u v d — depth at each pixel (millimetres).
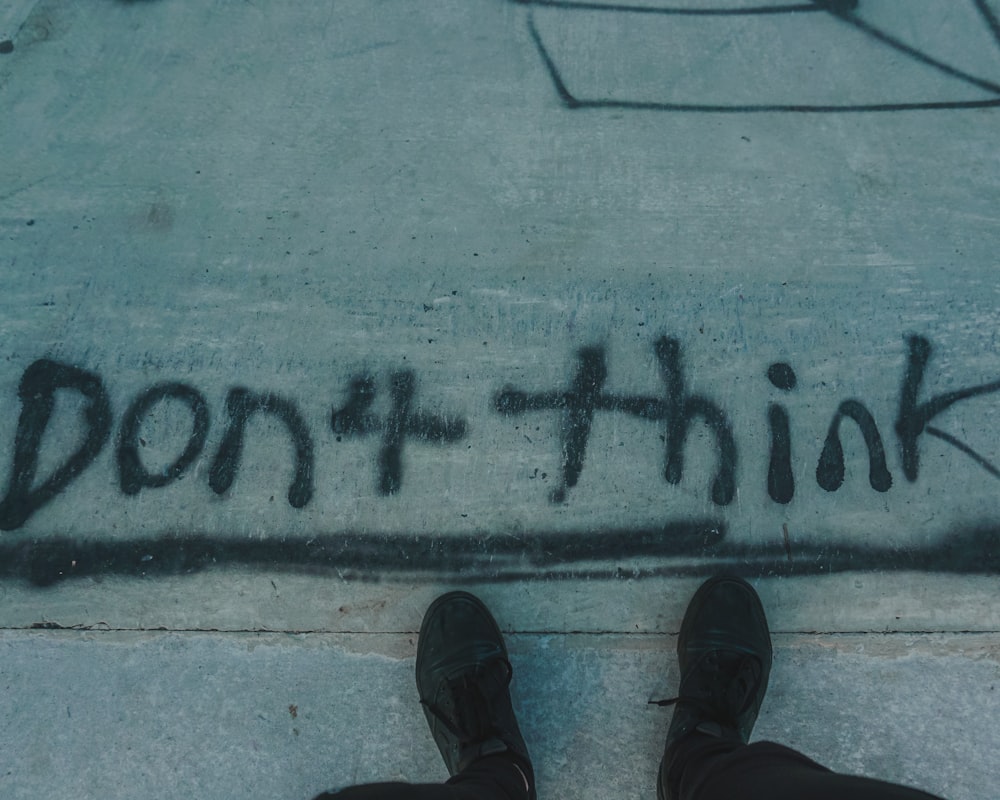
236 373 1967
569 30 2336
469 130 2213
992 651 1768
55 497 1876
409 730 1771
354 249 2076
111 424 1930
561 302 2014
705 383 1937
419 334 1994
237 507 1867
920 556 1813
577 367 1957
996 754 1718
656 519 1850
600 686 1794
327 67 2303
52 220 2115
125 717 1771
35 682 1787
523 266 2051
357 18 2363
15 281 2055
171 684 1790
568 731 1771
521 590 1831
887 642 1784
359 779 1747
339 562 1841
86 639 1809
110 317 2021
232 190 2146
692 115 2225
